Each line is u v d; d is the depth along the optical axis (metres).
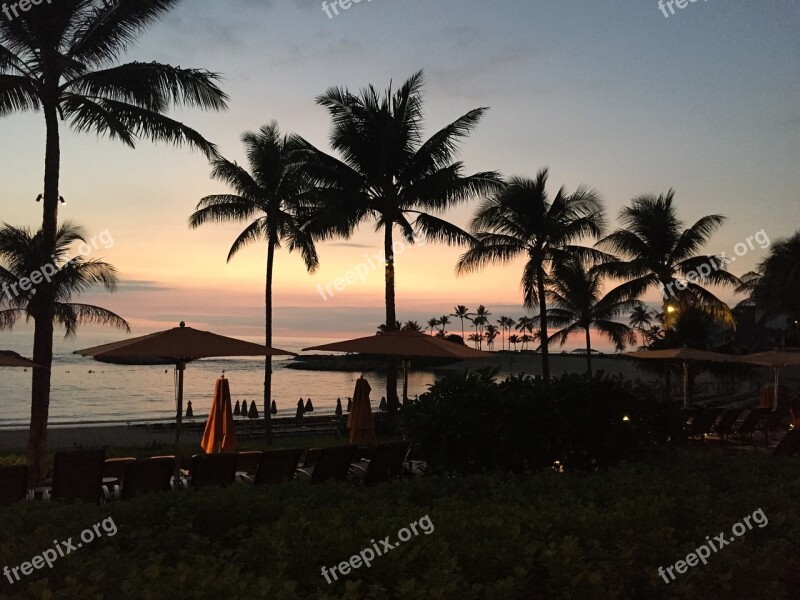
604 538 4.11
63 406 49.12
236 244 27.44
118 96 14.41
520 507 4.75
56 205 13.87
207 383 81.00
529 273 29.09
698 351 19.56
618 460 8.62
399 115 24.00
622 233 29.70
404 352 12.30
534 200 28.34
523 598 3.43
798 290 41.12
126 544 4.47
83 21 14.03
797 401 22.28
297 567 3.66
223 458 8.84
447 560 3.47
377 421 21.94
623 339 37.03
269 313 25.70
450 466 8.41
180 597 3.01
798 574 4.11
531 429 8.55
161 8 13.81
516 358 99.38
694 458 7.55
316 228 23.67
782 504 4.90
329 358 136.88
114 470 10.46
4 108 13.88
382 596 3.22
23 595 3.22
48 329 13.81
